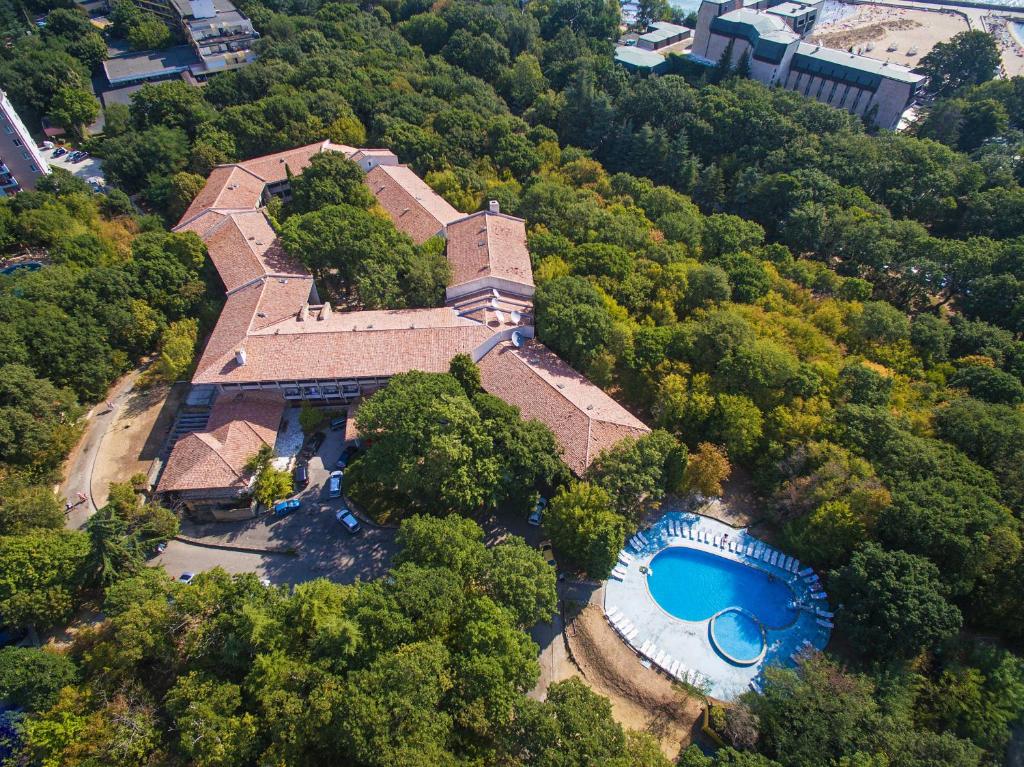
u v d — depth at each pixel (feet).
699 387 281.33
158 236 345.72
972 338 329.93
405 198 398.83
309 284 325.21
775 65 587.27
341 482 270.67
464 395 258.78
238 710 180.96
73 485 268.21
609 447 256.11
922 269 374.02
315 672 177.17
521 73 578.25
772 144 486.79
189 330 319.27
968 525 224.94
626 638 232.12
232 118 455.63
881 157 464.24
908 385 303.68
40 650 202.59
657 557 258.78
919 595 212.84
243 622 188.44
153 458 280.51
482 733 184.14
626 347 296.92
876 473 251.39
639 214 416.67
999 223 415.44
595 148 524.93
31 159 436.76
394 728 172.04
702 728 209.87
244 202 395.34
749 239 391.65
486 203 421.18
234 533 257.34
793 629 236.63
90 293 304.50
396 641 186.39
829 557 245.45
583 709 181.88
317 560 248.93
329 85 501.15
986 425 260.21
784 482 262.67
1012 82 548.72
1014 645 231.71
